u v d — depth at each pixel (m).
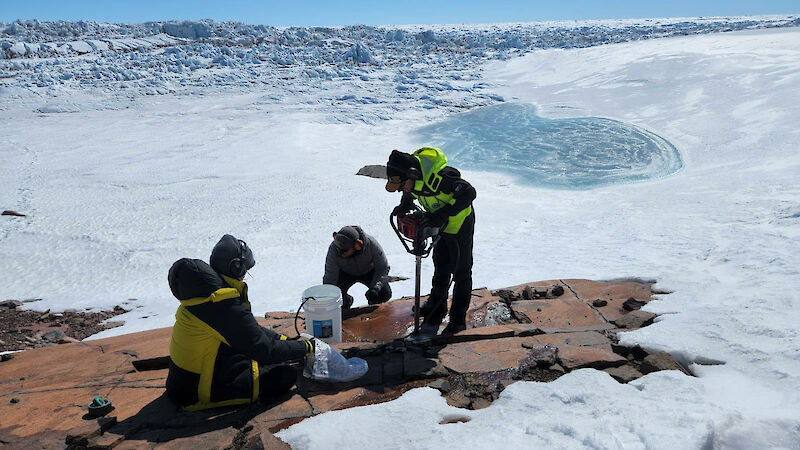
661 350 3.88
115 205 16.75
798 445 2.63
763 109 23.52
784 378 3.26
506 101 35.44
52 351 4.71
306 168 21.28
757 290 4.79
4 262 12.05
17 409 3.59
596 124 26.92
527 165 21.83
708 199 12.94
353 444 2.98
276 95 37.31
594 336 4.32
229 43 56.09
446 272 4.58
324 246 12.88
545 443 2.79
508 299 5.37
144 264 11.89
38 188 18.55
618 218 12.61
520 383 3.55
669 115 26.31
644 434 2.73
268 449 2.91
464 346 4.24
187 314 3.28
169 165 21.78
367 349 4.21
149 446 3.07
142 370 4.29
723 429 2.76
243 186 18.77
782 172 14.69
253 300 8.61
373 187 18.42
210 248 12.97
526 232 13.05
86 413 3.51
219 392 3.39
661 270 6.11
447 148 25.34
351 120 31.22
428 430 3.07
